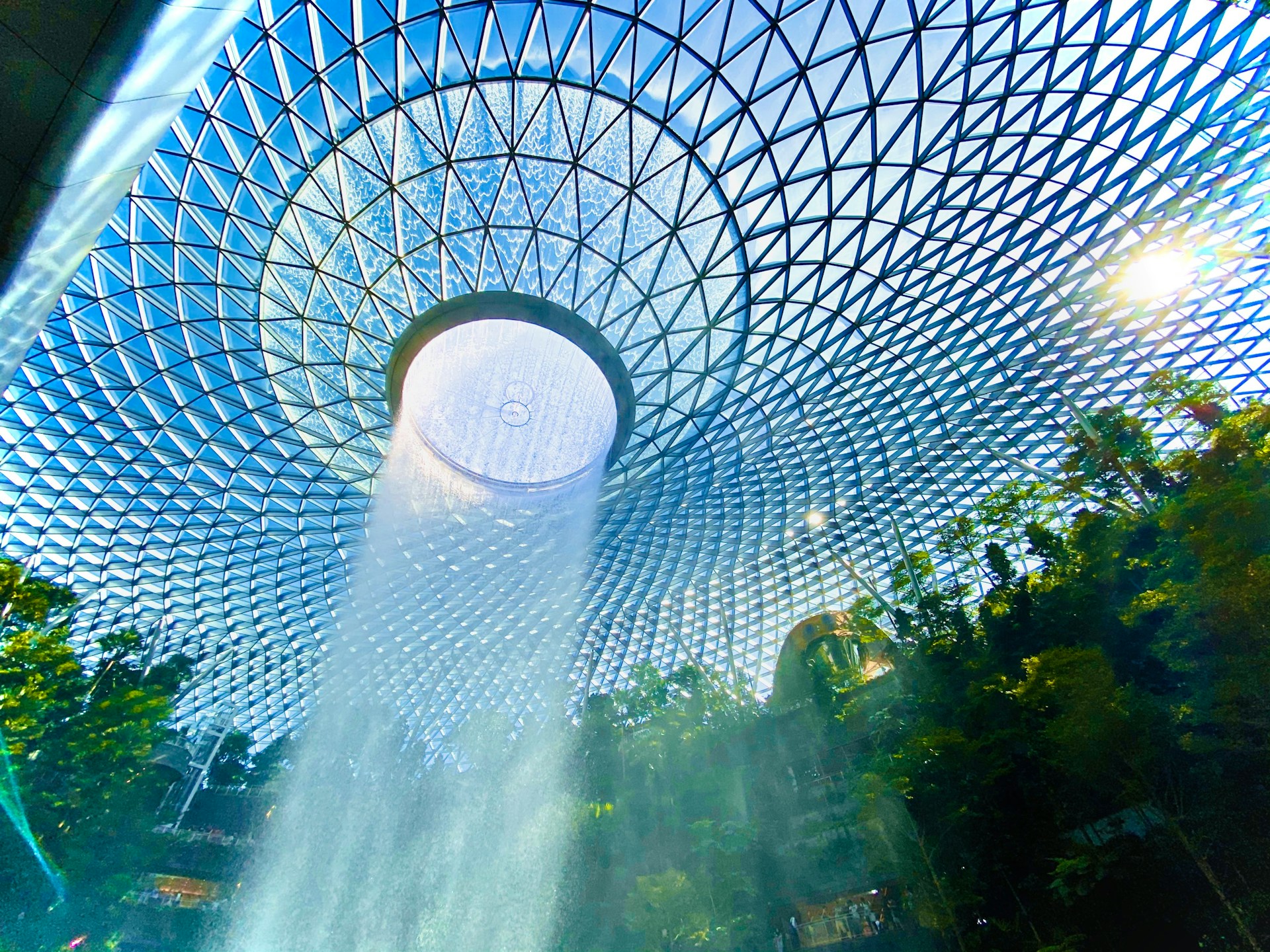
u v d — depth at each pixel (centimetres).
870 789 1975
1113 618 1967
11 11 432
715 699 3447
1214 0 1602
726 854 2439
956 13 1578
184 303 2172
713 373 2481
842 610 3953
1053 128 1872
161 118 588
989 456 3219
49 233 545
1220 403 2272
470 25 1562
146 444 2748
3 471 2841
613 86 1700
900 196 1995
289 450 2806
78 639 3709
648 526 3306
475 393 2778
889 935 2070
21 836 2405
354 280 2100
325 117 1694
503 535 3203
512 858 3122
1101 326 2578
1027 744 1841
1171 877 1492
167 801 4159
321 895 3506
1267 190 2127
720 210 1959
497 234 2034
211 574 3509
